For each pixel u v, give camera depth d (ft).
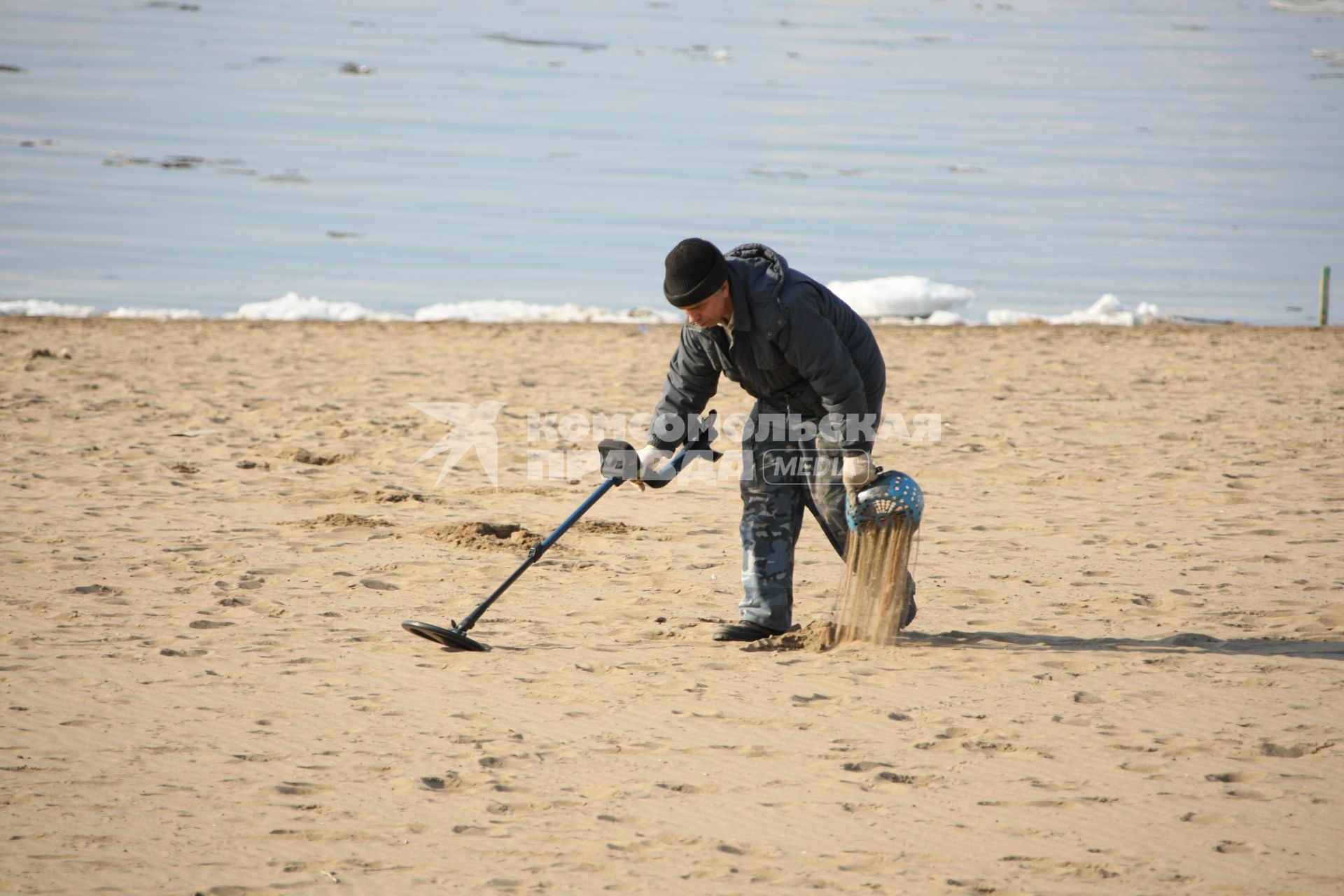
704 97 596.70
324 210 354.13
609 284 278.46
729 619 79.56
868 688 66.28
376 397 161.07
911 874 47.29
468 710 63.16
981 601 83.10
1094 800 53.21
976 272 292.61
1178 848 49.08
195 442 132.36
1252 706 63.36
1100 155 463.42
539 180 406.41
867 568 72.49
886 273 291.58
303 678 67.51
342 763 56.80
